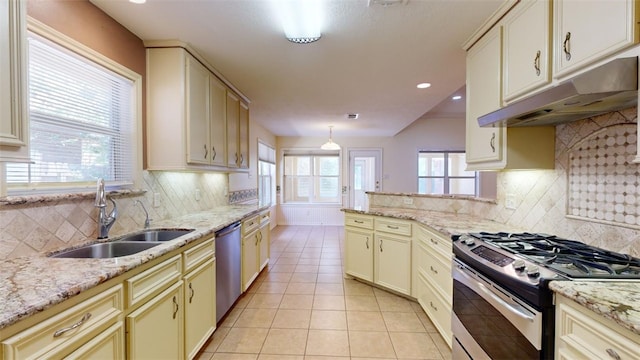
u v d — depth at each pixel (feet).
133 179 7.00
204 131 8.27
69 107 5.45
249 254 9.94
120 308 3.97
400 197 11.19
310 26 6.41
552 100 3.97
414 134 22.76
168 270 5.16
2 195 4.31
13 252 4.33
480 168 6.82
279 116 15.79
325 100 12.46
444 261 6.75
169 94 7.29
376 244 10.12
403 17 6.09
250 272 10.05
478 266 4.89
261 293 9.88
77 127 5.63
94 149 6.05
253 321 7.98
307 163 24.06
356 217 10.85
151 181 7.55
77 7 5.47
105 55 6.09
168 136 7.32
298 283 10.80
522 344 3.81
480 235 5.86
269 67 8.74
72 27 5.37
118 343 3.91
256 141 17.81
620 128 4.54
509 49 5.62
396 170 22.99
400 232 9.29
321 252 15.30
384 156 23.08
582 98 3.78
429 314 7.67
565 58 4.30
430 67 8.75
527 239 5.47
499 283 4.34
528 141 5.83
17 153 3.53
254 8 5.82
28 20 4.62
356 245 10.87
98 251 5.54
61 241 5.09
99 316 3.62
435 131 22.59
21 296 2.98
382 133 21.70
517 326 3.89
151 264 4.65
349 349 6.70
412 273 8.96
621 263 3.97
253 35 6.86
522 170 6.28
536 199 6.29
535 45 4.90
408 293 9.05
